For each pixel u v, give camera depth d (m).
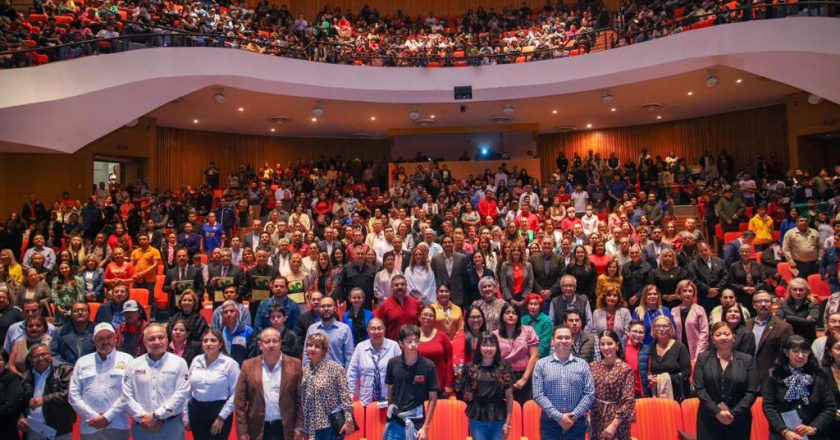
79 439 5.86
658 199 16.22
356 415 5.43
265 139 19.86
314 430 4.80
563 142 20.39
